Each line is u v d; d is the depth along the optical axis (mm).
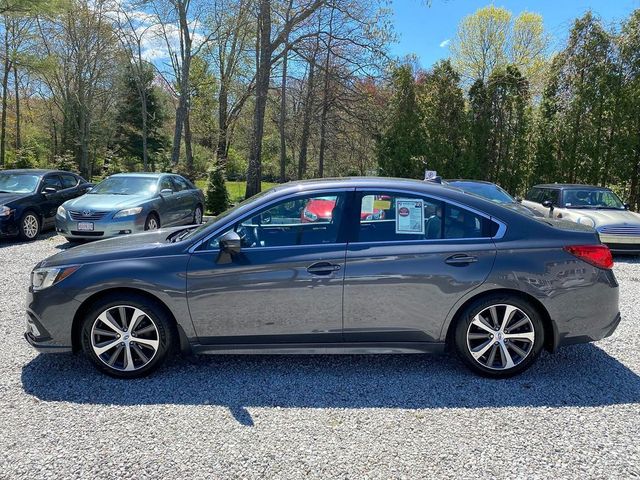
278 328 3576
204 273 3531
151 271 3533
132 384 3521
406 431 2893
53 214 10992
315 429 2914
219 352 3645
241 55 24594
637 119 14086
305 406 3207
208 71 27266
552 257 3531
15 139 37594
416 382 3574
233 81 26203
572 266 3537
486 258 3529
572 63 15141
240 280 3521
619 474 2475
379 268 3514
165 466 2535
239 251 3547
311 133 21219
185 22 21797
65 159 22844
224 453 2658
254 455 2641
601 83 14461
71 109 33562
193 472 2488
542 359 4020
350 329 3576
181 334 3594
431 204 3672
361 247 3564
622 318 5207
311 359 4020
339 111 19969
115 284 3523
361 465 2555
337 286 3520
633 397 3336
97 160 37781
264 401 3273
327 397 3336
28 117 39062
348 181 3822
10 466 2523
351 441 2783
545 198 11094
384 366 3873
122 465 2541
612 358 4043
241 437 2820
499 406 3207
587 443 2762
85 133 32969
